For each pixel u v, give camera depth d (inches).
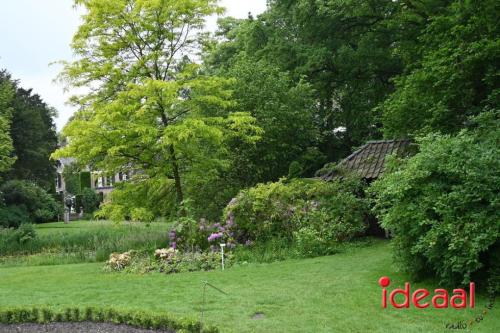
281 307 283.9
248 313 274.7
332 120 964.0
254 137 587.5
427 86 469.7
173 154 573.3
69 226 1235.9
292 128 738.8
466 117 442.9
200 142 605.3
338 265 399.9
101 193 1929.1
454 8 488.7
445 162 302.7
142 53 577.6
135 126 518.3
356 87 905.5
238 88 725.9
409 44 637.9
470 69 437.7
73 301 329.7
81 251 706.8
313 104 826.8
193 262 446.6
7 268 601.9
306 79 847.7
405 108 498.0
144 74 573.0
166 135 511.5
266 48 858.1
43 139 1517.0
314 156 802.2
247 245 503.5
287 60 853.8
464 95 450.6
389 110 519.5
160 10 558.9
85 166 589.3
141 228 804.6
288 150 745.0
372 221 582.6
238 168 711.7
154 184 569.9
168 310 288.0
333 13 782.5
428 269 324.8
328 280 346.3
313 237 473.7
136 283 381.4
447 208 285.7
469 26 450.9
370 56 819.4
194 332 240.7
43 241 803.4
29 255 755.4
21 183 1327.5
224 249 488.1
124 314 265.7
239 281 362.3
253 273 391.5
